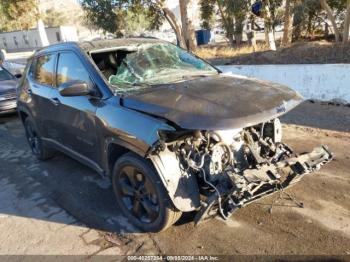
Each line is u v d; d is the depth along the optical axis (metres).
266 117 2.95
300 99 3.41
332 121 6.26
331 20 12.21
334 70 7.19
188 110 2.97
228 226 3.46
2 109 8.67
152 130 3.01
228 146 3.17
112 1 19.61
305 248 3.06
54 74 4.62
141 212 3.56
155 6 18.67
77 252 3.31
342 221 3.38
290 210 3.62
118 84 3.76
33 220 3.96
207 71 4.35
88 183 4.73
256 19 15.42
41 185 4.83
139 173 3.38
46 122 4.96
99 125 3.60
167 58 4.41
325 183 4.09
